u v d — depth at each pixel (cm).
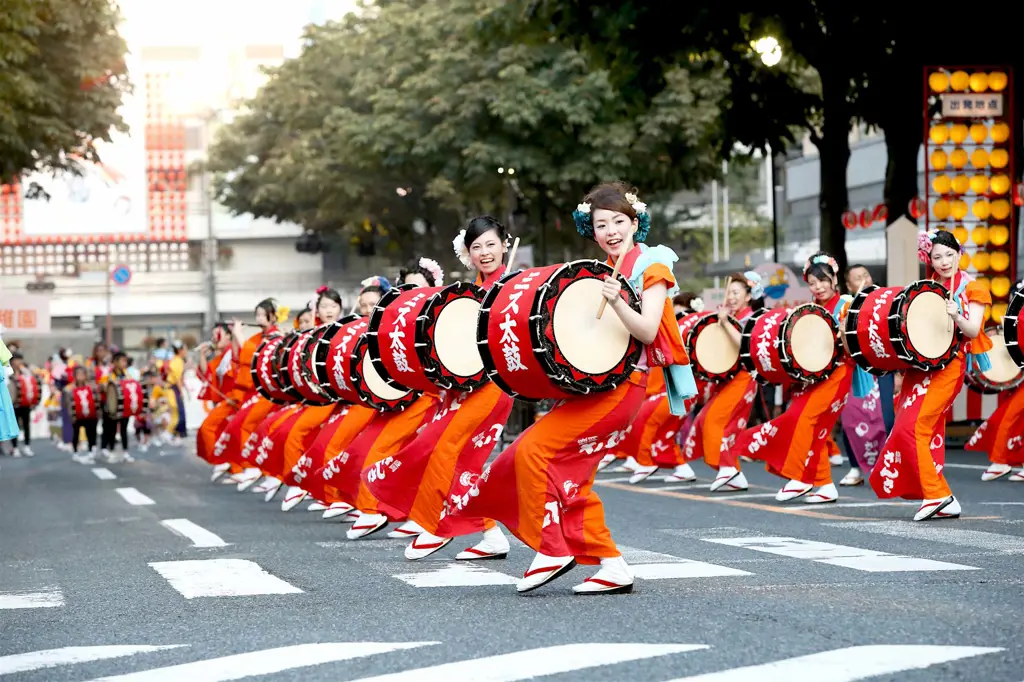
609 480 1611
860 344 1074
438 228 4794
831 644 558
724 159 2673
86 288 7012
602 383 668
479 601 704
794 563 826
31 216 6806
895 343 1045
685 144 3669
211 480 1894
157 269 7094
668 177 3756
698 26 2286
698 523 1095
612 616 639
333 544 1030
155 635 646
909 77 2370
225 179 5419
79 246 7019
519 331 659
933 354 1055
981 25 2280
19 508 1534
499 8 2364
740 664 525
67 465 2491
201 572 873
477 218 902
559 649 562
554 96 3553
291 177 4859
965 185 2208
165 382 3095
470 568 855
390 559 918
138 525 1255
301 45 4934
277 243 7238
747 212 6525
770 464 1269
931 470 1061
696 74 3562
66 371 3064
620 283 654
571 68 3616
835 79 2409
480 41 2419
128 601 760
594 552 705
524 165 3641
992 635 571
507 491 707
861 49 2370
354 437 1190
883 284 3528
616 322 670
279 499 1537
